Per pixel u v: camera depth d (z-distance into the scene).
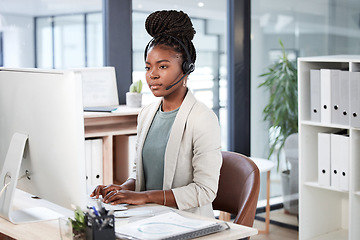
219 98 4.68
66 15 3.81
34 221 2.07
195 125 2.28
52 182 1.96
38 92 1.96
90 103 3.65
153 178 2.40
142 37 4.14
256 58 4.74
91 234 1.70
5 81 2.14
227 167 2.57
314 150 3.86
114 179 3.46
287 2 4.74
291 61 4.77
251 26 4.70
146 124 2.44
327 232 4.00
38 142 1.99
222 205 2.56
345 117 3.53
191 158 2.33
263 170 4.10
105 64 3.99
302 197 3.84
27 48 3.68
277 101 4.76
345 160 3.58
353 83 3.43
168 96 2.36
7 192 2.07
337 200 4.04
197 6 4.45
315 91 3.67
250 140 4.81
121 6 3.95
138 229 1.84
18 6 3.62
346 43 4.73
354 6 4.67
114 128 3.27
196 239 1.82
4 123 2.17
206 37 4.54
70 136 1.86
